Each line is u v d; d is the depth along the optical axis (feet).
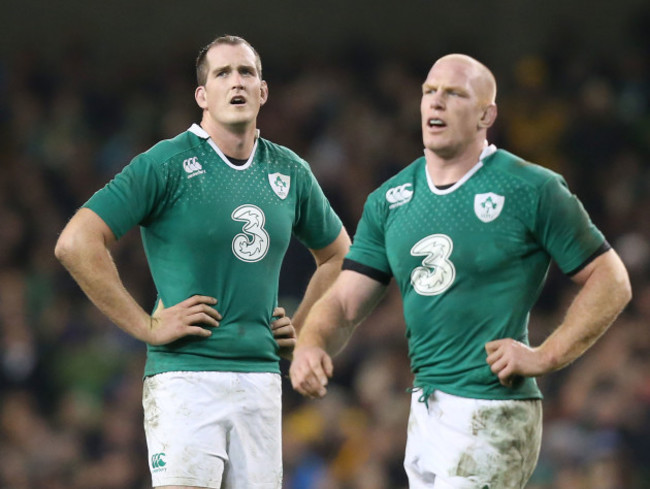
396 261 59.57
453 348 58.08
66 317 151.33
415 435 59.16
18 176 177.78
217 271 61.00
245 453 61.26
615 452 118.93
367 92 191.31
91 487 130.93
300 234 67.41
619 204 166.61
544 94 188.65
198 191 61.16
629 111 185.26
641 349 131.95
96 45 203.92
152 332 60.03
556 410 127.54
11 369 144.05
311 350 60.13
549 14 202.80
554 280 146.00
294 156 65.10
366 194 166.91
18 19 203.62
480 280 57.57
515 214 57.67
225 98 61.41
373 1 205.98
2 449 137.08
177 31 204.33
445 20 205.87
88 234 59.67
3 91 194.18
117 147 182.39
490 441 57.31
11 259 163.22
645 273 149.59
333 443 126.82
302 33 205.36
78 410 138.62
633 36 199.72
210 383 60.59
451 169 59.21
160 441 60.44
